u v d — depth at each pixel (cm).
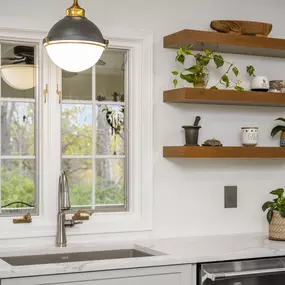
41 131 453
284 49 481
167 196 475
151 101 471
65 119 461
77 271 402
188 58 480
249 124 496
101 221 461
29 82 453
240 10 493
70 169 462
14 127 451
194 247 446
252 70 489
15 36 445
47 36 423
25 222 445
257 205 498
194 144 468
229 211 491
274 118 503
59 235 445
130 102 472
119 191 473
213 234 486
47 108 453
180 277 422
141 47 470
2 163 449
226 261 432
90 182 466
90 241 457
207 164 485
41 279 397
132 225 466
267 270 434
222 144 488
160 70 474
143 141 469
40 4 449
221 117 488
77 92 463
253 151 475
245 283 432
